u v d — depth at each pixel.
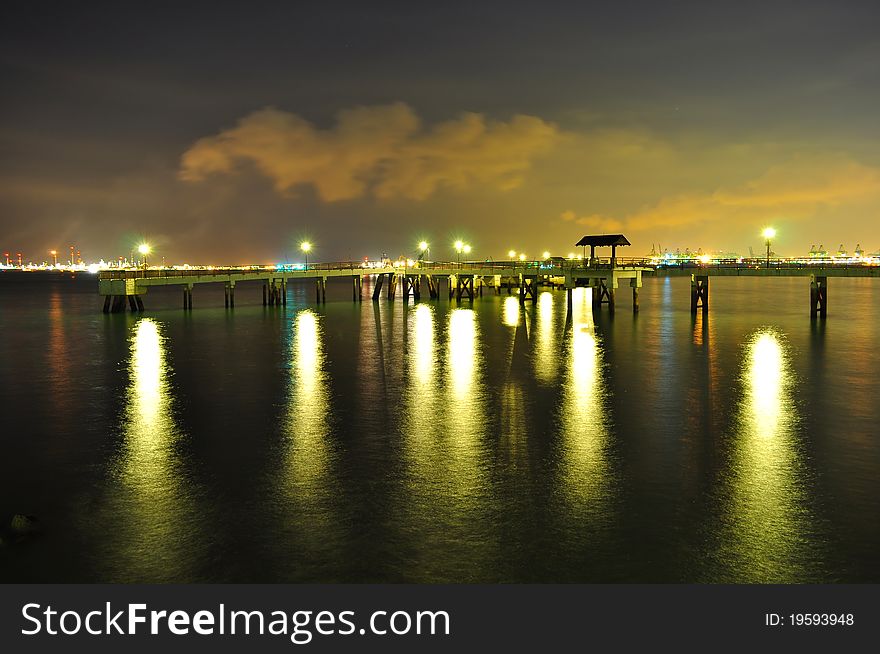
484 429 19.44
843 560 11.42
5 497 14.35
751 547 11.87
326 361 32.16
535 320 52.50
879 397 23.34
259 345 38.16
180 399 23.62
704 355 33.31
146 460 16.70
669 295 91.25
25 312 63.38
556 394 24.20
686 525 12.70
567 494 14.24
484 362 31.67
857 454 16.83
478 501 13.91
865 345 36.47
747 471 15.60
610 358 32.59
